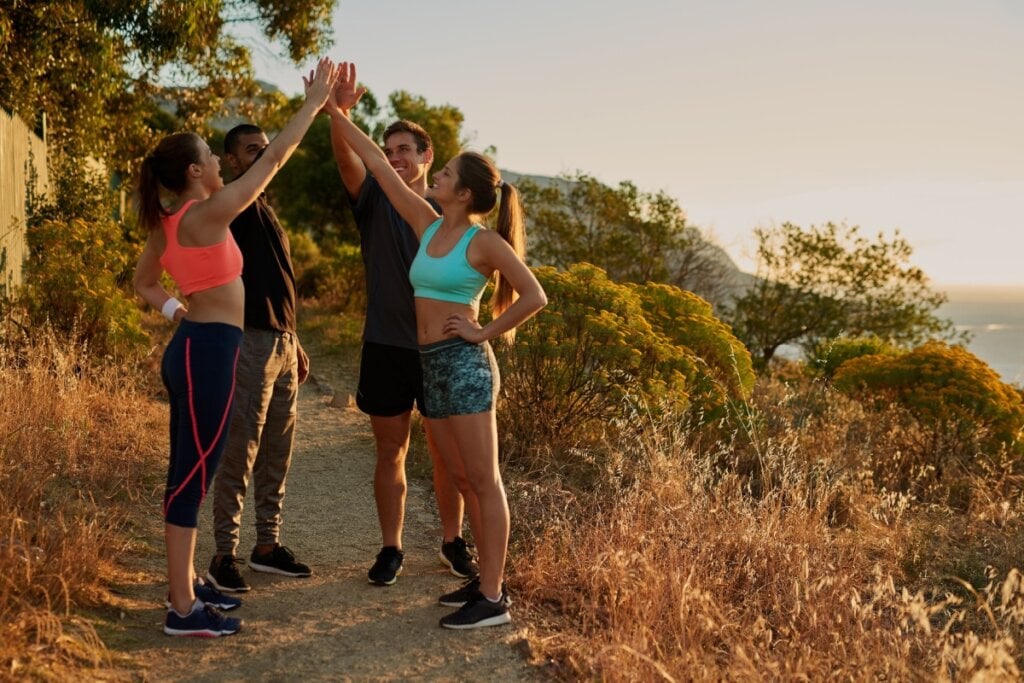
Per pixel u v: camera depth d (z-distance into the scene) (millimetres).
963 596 4875
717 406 6977
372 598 3953
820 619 3887
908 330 16844
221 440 3316
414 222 3828
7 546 3459
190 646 3336
